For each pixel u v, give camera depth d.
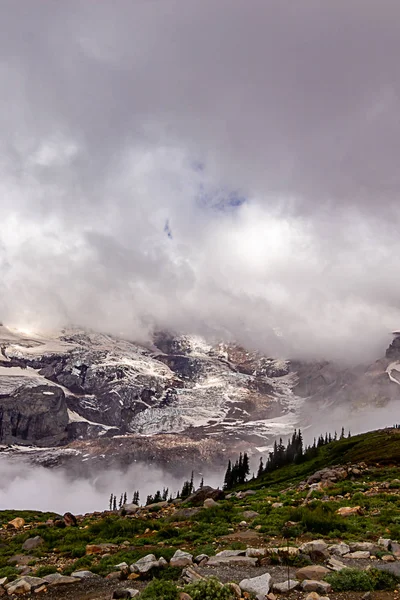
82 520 47.59
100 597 18.70
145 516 45.12
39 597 19.52
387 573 19.12
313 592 17.12
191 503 54.25
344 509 35.81
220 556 23.00
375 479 61.88
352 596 17.39
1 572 24.14
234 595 17.23
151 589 17.45
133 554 25.30
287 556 21.95
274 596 17.17
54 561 26.67
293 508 38.62
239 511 40.91
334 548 23.23
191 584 17.64
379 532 27.98
